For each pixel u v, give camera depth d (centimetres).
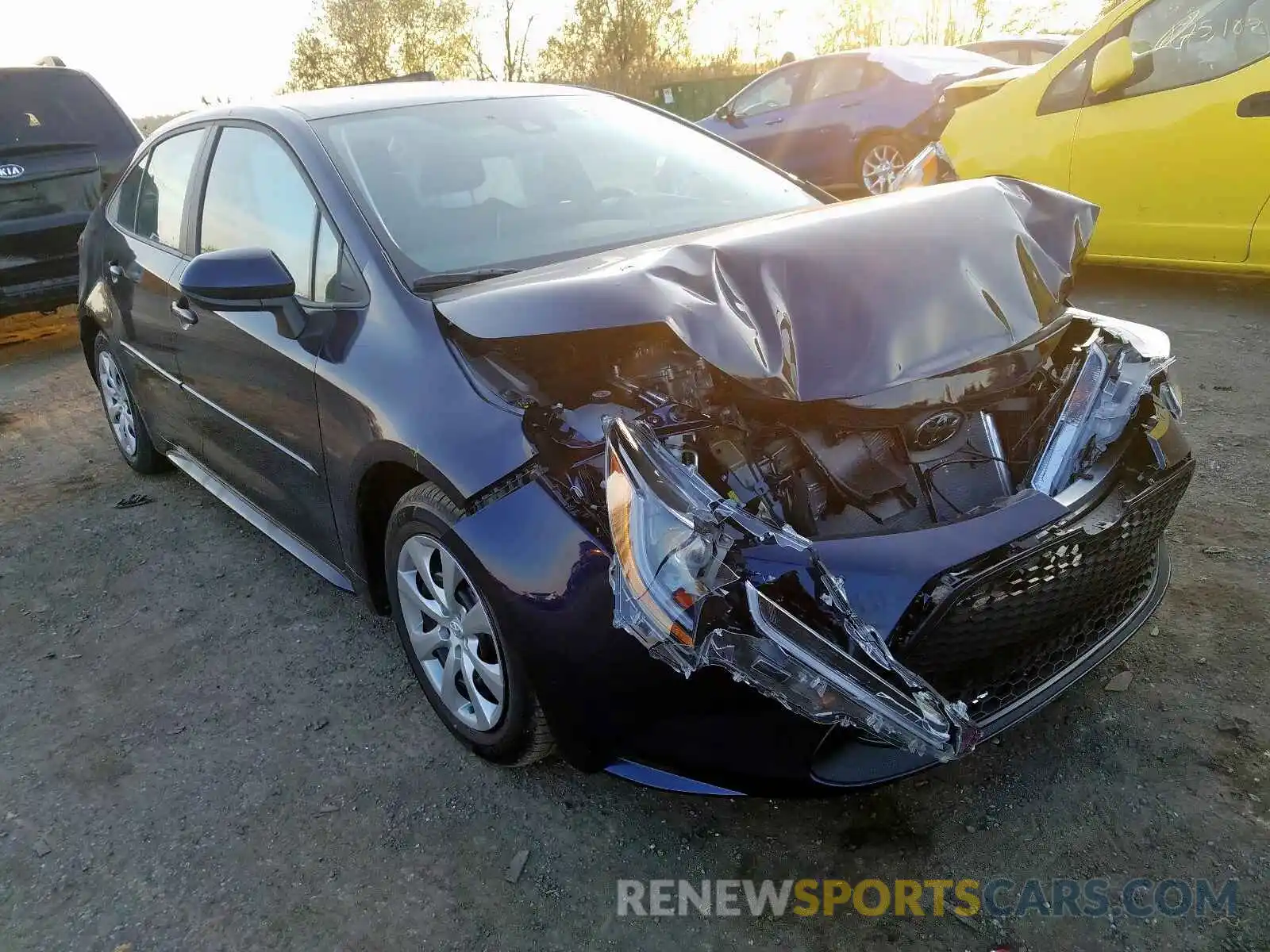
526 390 212
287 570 359
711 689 186
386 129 296
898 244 223
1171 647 260
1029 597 192
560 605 194
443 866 217
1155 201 516
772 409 205
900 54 852
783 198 319
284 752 260
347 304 256
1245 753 222
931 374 207
